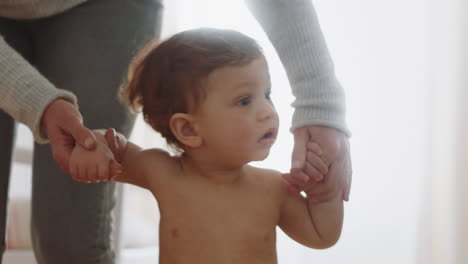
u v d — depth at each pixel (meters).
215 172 0.83
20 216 1.84
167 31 2.37
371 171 2.24
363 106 2.25
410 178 2.24
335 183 0.86
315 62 0.93
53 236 1.02
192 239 0.80
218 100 0.80
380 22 2.28
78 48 1.03
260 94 0.81
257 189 0.84
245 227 0.81
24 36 1.10
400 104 2.25
